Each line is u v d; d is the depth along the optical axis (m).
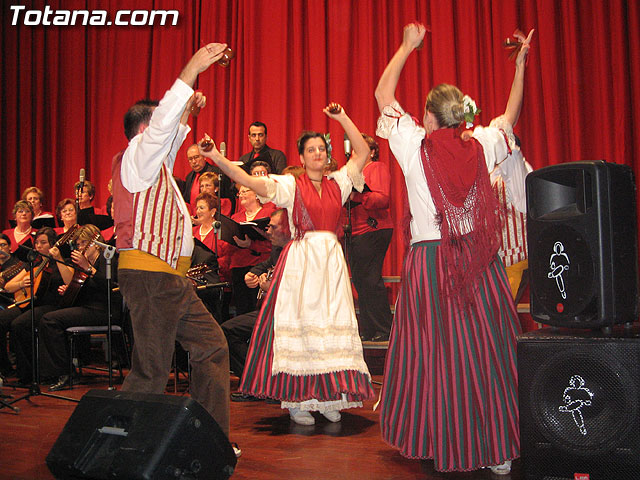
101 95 6.94
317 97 6.05
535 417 2.14
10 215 7.19
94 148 6.92
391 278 5.38
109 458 1.81
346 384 2.92
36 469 2.48
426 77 5.73
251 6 6.28
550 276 2.32
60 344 4.47
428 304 2.35
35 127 7.22
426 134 2.44
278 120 6.20
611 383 2.05
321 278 3.03
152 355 2.28
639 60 5.01
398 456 2.62
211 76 6.49
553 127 5.32
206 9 6.57
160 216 2.35
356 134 3.12
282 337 3.00
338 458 2.59
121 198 2.33
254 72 6.26
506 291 2.40
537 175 2.38
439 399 2.27
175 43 6.72
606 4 5.16
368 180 4.48
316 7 6.09
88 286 4.65
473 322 2.30
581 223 2.22
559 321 2.27
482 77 5.63
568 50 5.28
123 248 2.33
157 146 2.19
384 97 2.49
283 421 3.32
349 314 3.05
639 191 4.98
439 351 2.30
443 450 2.23
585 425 2.07
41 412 3.62
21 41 7.21
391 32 5.92
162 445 1.75
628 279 2.29
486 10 5.61
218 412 2.36
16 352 4.73
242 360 3.89
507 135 2.51
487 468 2.41
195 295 2.48
